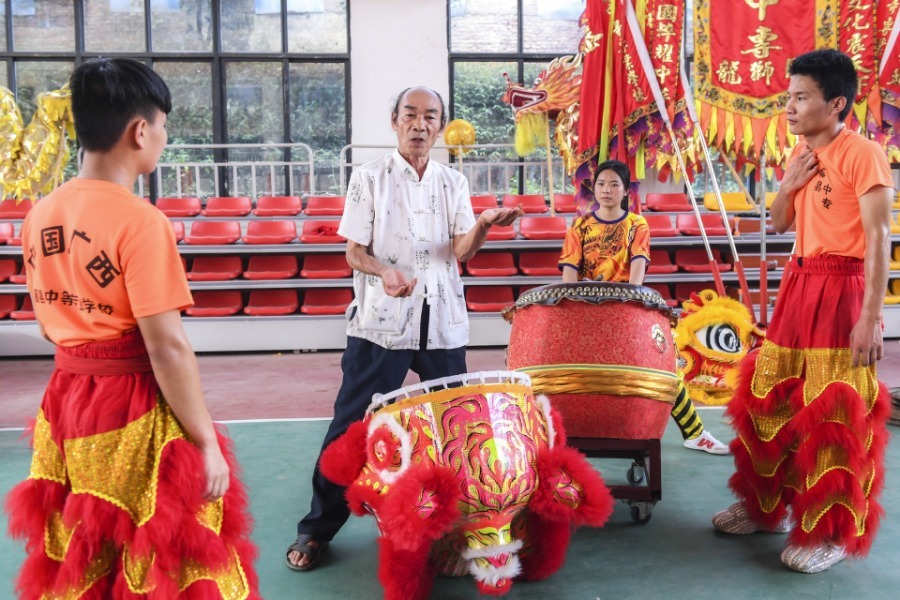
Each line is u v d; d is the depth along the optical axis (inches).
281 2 355.3
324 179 363.6
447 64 360.5
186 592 56.3
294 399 198.5
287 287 279.9
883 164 86.7
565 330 94.1
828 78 88.6
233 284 274.8
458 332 95.4
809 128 90.5
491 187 343.3
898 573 90.9
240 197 316.5
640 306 95.4
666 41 156.7
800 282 93.4
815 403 90.1
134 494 55.4
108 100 54.7
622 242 122.7
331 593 86.8
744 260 273.3
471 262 290.7
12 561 94.6
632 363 93.5
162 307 54.1
